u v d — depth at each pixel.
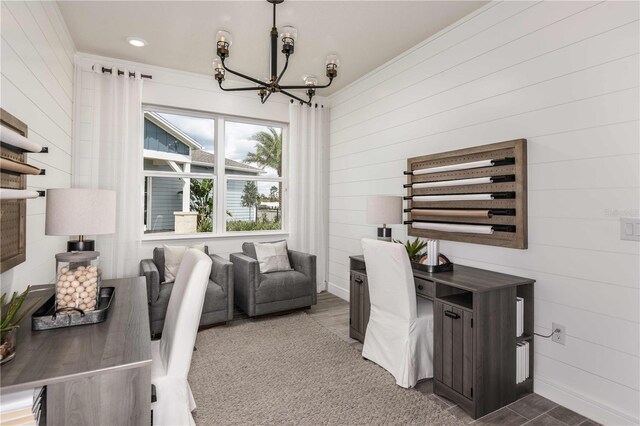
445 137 2.89
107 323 1.38
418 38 3.06
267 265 3.77
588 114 1.95
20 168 1.49
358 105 4.08
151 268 3.01
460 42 2.75
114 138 3.45
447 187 2.83
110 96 3.45
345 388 2.20
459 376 2.02
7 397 0.94
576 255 2.00
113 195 1.66
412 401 2.06
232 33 2.98
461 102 2.74
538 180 2.20
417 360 2.27
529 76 2.25
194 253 1.76
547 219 2.15
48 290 1.89
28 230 2.00
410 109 3.28
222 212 4.22
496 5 2.46
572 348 2.02
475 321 1.93
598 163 1.91
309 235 4.59
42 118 2.24
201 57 3.49
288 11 2.64
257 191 4.52
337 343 2.91
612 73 1.85
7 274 1.70
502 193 2.33
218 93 4.08
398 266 2.25
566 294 2.05
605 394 1.88
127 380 1.07
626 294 1.80
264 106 4.38
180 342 1.49
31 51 2.00
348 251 4.30
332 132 4.68
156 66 3.72
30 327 1.33
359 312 2.91
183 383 1.50
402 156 3.38
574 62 2.01
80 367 1.02
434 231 2.96
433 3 2.53
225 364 2.51
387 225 3.56
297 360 2.58
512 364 2.08
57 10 2.59
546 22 2.15
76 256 1.42
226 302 3.27
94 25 2.87
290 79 4.09
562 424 1.88
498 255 2.46
